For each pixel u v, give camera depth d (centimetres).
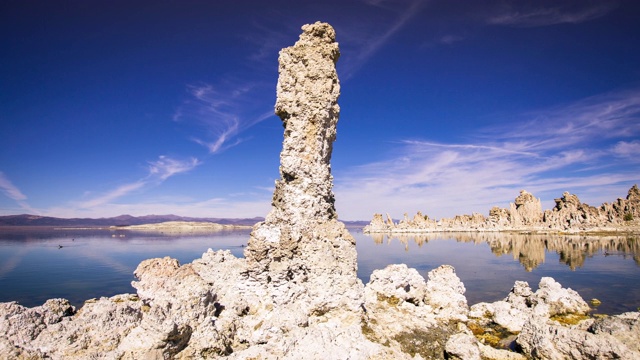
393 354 1319
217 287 1723
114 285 3650
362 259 6688
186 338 1186
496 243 10188
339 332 1341
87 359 1085
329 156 1802
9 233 16462
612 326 1518
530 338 1648
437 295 2297
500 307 2288
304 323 1370
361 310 1531
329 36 1708
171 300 1286
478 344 1683
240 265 1909
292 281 1570
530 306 2664
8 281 3878
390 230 19650
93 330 1215
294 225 1612
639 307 2981
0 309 1161
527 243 9844
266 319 1432
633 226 12669
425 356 1499
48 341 1130
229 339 1295
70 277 4109
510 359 1577
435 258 6788
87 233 16875
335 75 1731
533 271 5081
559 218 15038
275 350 1167
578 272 4894
